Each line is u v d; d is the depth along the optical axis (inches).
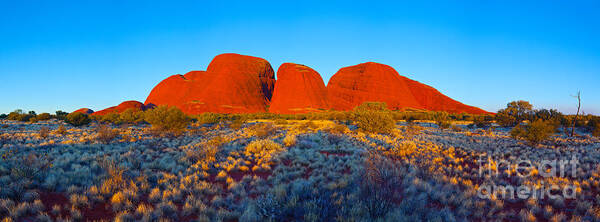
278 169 386.9
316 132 1047.6
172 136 845.2
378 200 216.7
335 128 1024.2
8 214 193.5
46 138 732.7
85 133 906.7
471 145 697.0
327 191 272.2
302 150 564.4
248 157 476.7
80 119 1311.5
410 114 2682.1
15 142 626.2
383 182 244.7
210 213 214.8
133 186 265.9
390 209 214.7
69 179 287.4
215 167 401.1
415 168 366.3
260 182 315.9
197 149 509.4
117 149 548.1
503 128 1537.9
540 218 219.0
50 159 406.9
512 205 251.4
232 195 257.1
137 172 332.8
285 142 653.9
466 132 1160.8
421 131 1208.2
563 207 240.1
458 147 686.5
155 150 567.2
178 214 215.9
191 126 1459.2
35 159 326.3
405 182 292.5
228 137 850.1
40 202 209.5
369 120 1008.9
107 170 314.2
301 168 390.9
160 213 205.2
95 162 374.6
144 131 1018.1
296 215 209.3
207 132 1066.7
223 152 524.4
